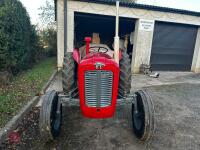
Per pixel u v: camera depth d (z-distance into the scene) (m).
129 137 3.46
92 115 3.05
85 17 10.44
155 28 10.15
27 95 5.24
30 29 10.55
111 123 3.97
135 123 3.39
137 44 9.68
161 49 10.58
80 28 12.53
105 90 2.97
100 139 3.38
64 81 3.54
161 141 3.38
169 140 3.43
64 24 8.50
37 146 3.11
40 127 2.88
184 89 6.92
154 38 10.27
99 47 4.11
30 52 10.34
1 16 6.30
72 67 3.60
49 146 3.12
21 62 8.25
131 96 3.40
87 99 2.99
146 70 9.59
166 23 10.25
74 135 3.49
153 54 10.48
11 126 3.50
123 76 3.48
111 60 3.02
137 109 3.30
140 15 9.38
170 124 4.05
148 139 3.21
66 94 3.44
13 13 7.21
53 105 3.07
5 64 6.64
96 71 2.89
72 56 3.79
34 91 5.62
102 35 12.70
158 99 5.65
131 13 9.23
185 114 4.63
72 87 3.53
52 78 7.40
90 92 2.96
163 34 10.39
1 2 7.02
